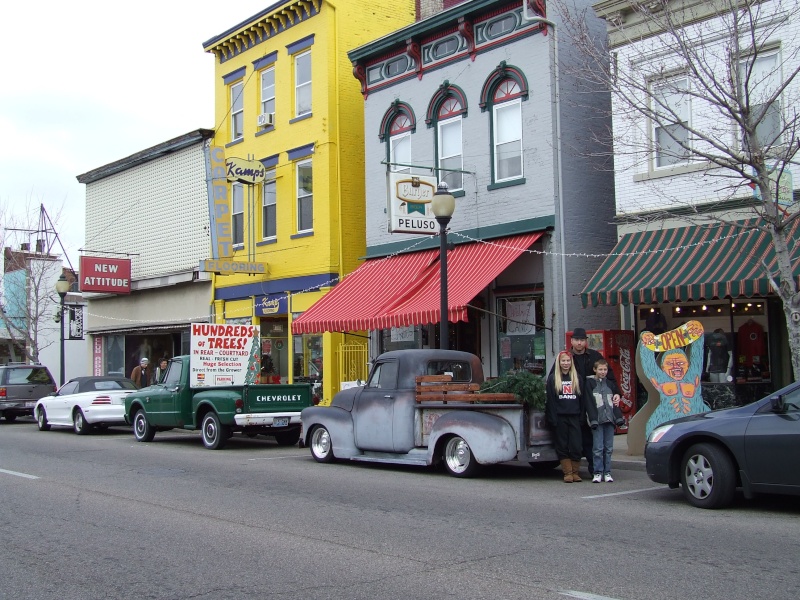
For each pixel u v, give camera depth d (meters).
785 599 5.85
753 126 11.99
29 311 34.12
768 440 8.85
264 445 18.11
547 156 17.64
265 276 25.09
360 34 24.03
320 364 23.19
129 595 6.30
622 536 7.98
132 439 19.86
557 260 17.36
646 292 14.28
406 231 18.47
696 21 14.86
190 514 9.49
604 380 11.68
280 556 7.42
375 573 6.77
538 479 12.07
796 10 13.80
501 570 6.77
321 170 23.22
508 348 18.62
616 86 14.21
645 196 15.88
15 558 7.52
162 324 30.23
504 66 18.56
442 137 20.17
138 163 31.59
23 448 17.38
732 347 15.11
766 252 13.28
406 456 12.87
